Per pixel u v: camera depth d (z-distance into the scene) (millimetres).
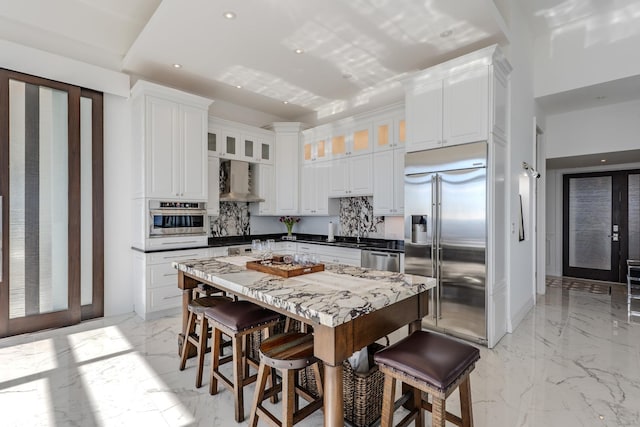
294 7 2715
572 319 3828
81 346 2994
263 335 2492
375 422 1805
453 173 3174
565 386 2346
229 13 2801
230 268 2307
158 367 2600
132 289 4035
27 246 3281
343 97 4957
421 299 1891
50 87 3391
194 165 4145
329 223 5258
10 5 3191
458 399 2193
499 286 3186
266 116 5742
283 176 5516
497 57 2994
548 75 4145
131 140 4004
